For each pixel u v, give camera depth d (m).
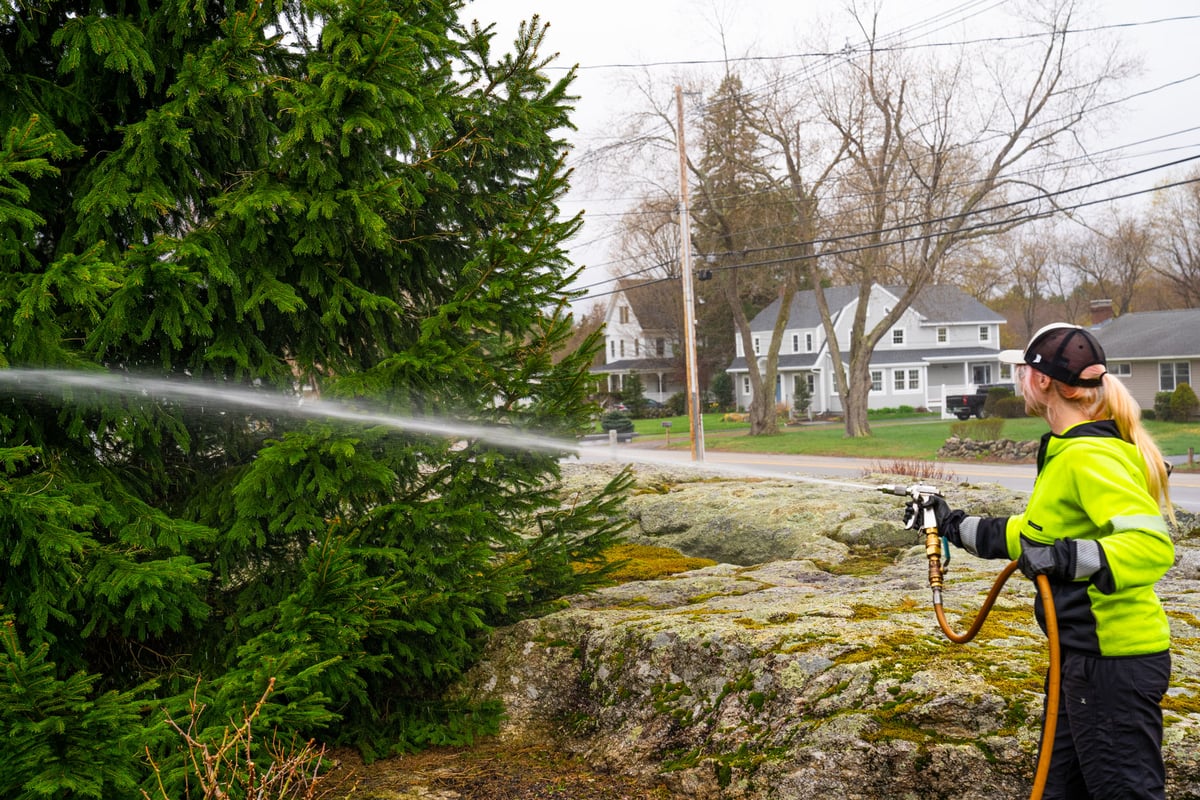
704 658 4.38
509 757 4.51
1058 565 2.56
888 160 36.34
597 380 4.73
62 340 3.95
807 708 3.83
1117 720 2.54
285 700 4.04
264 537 4.26
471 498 4.70
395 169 4.70
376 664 4.30
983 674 3.66
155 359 4.62
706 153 38.84
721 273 43.16
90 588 3.68
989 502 8.21
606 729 4.55
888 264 36.84
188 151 4.13
